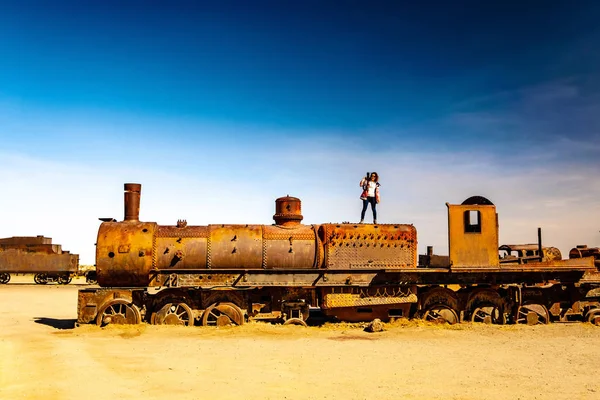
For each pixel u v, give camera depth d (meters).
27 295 32.38
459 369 12.79
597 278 21.27
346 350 14.96
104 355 14.05
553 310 20.50
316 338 16.86
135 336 16.97
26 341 16.08
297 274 19.33
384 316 19.83
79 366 12.67
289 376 11.93
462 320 20.06
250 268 19.33
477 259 19.88
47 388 10.65
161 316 18.80
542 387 11.23
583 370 12.82
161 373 12.12
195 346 15.40
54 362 13.07
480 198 20.33
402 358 13.96
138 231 19.23
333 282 19.41
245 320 19.27
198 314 19.02
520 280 20.36
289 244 19.62
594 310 20.62
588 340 16.89
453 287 21.02
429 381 11.60
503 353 14.76
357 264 19.66
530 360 13.89
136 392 10.52
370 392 10.64
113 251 18.91
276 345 15.63
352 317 19.73
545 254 22.20
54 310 24.80
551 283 20.73
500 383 11.52
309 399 10.14
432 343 16.14
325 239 19.67
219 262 19.23
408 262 20.11
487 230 20.12
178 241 19.25
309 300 19.73
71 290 36.50
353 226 20.03
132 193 20.14
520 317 20.14
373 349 15.13
